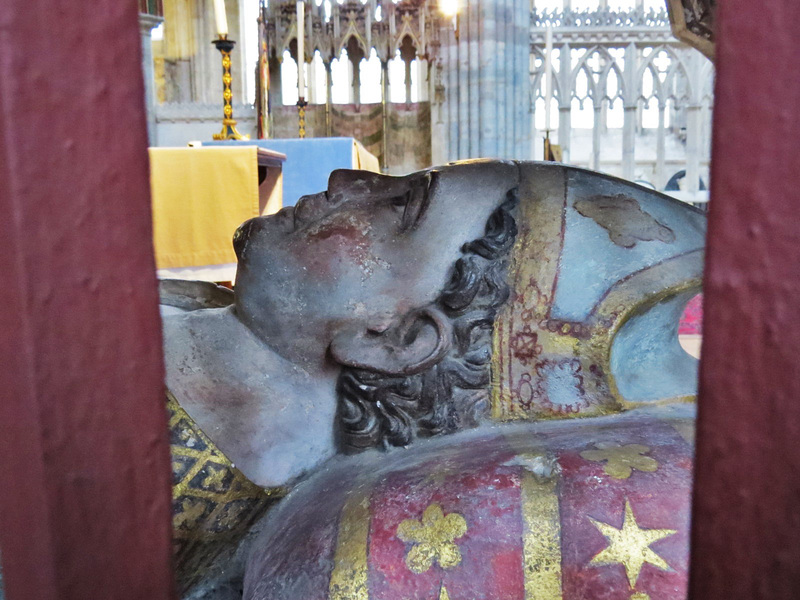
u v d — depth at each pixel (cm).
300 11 788
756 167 54
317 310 188
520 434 168
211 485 166
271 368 186
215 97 1280
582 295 186
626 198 199
